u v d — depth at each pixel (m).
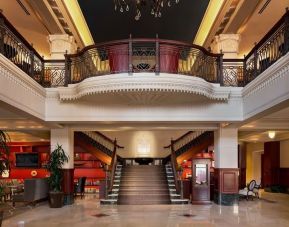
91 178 18.78
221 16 11.29
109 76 8.77
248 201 14.09
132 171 15.33
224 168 12.44
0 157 6.81
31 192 12.08
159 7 8.72
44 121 10.12
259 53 8.66
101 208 11.72
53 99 10.08
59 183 12.05
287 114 9.84
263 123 11.88
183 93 9.02
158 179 14.66
